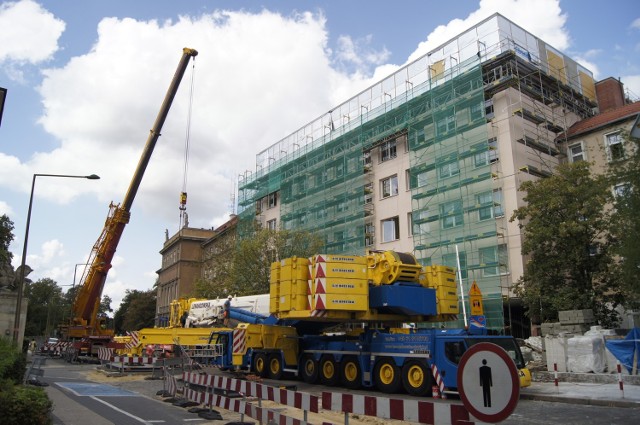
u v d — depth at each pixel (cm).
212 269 4275
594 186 1806
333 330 2116
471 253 2961
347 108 4334
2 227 3925
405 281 1759
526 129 3036
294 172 4781
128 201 3534
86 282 3503
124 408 1231
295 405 812
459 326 2822
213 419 1080
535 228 2319
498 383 450
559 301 2198
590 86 3716
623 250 1555
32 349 5009
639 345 1655
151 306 8962
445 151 3188
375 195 3825
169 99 3556
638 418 1113
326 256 1688
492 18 3169
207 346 2223
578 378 1725
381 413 639
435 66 3500
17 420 795
